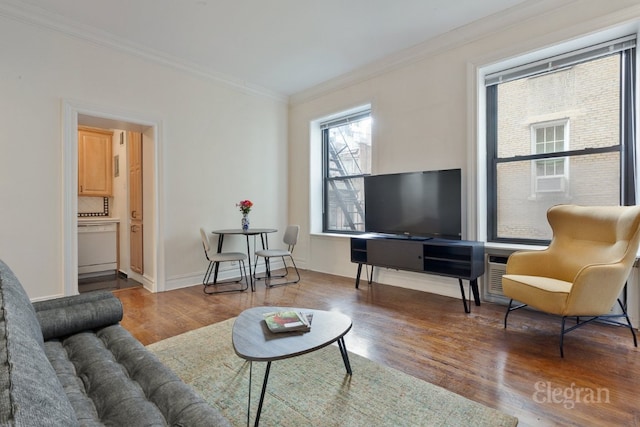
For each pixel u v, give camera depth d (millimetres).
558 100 3053
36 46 2959
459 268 3193
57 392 670
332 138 4996
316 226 5016
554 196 3086
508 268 2787
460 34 3328
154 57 3709
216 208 4328
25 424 501
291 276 4543
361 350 2230
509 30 3057
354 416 1538
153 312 3041
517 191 3291
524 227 3260
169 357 2127
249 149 4711
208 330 2584
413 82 3754
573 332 2500
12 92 2852
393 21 3176
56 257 3072
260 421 1504
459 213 3223
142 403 1011
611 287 2156
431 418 1517
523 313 2934
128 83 3531
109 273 4785
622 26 2531
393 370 1957
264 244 4891
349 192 4762
